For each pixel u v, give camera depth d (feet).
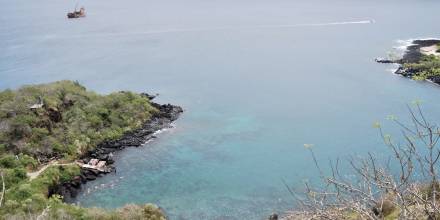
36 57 432.25
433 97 294.46
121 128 260.83
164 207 187.01
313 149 231.71
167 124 271.08
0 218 144.66
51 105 257.14
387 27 536.83
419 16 615.16
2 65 406.82
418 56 382.63
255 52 435.12
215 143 244.63
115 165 225.15
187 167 220.02
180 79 357.00
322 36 498.69
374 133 245.45
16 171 199.52
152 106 291.38
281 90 323.78
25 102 254.88
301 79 346.54
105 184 208.33
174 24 600.80
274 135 251.80
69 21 644.27
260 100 305.73
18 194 178.50
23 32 560.61
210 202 188.75
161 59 417.90
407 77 336.70
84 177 212.64
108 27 586.04
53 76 371.76
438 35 476.54
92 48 467.93
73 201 195.62
